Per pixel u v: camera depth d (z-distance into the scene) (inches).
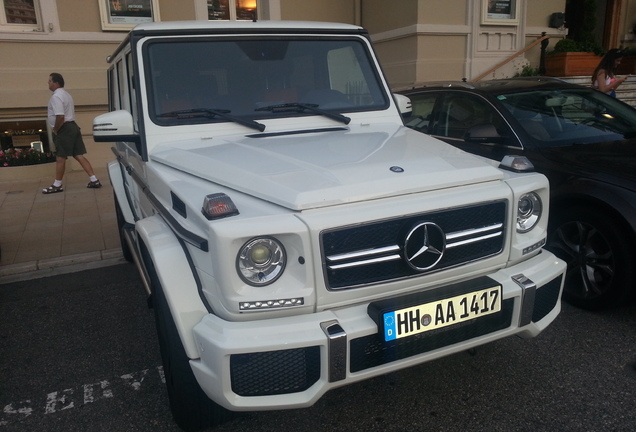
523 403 115.3
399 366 94.1
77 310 173.5
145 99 127.7
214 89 134.4
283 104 138.6
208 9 429.7
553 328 146.2
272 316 88.6
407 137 128.4
